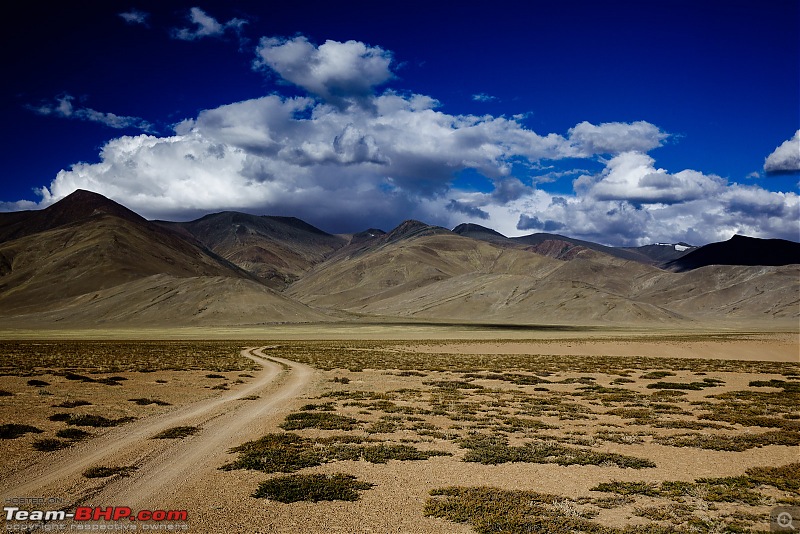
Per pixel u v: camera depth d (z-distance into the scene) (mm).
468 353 96500
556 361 79812
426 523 14945
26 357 72812
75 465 20203
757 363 79188
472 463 21469
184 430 26453
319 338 151875
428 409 34438
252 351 95375
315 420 29703
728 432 27906
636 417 32250
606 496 17469
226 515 15328
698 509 16328
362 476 19484
